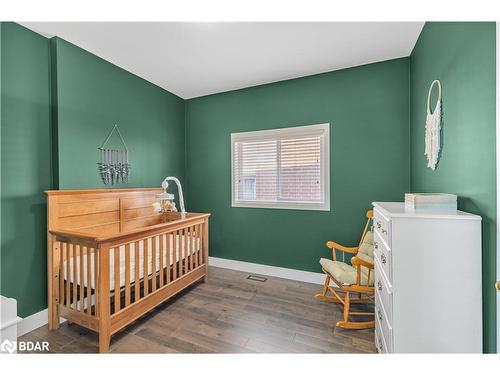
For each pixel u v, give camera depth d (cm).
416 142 222
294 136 295
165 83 309
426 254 117
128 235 184
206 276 286
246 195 328
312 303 234
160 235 218
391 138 251
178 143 352
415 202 129
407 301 119
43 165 202
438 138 160
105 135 248
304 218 291
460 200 133
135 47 225
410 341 119
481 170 113
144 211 286
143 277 202
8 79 181
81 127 225
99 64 241
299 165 294
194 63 257
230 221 336
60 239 189
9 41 182
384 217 136
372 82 257
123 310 179
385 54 239
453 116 142
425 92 193
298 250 294
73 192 210
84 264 197
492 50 105
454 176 140
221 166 341
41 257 200
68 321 204
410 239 119
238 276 306
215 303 234
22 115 189
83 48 226
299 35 207
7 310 115
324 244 281
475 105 118
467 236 112
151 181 306
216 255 346
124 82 269
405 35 208
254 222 320
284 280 293
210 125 347
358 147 264
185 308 224
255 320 204
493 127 105
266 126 310
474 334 112
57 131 206
